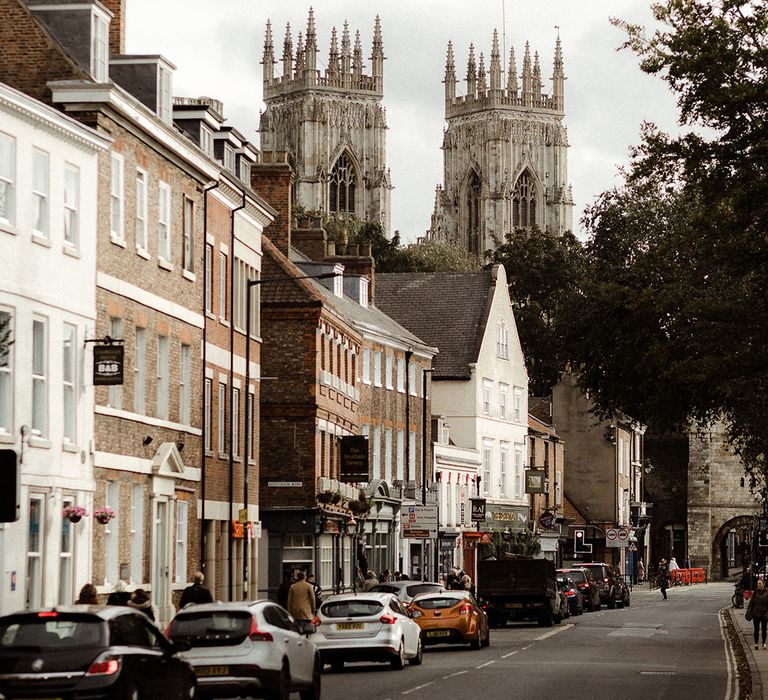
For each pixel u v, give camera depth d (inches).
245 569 4857.3
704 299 3319.4
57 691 1876.2
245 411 4724.4
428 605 4224.9
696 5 2977.4
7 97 3065.9
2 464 1942.7
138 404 3895.2
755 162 2920.8
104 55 3836.1
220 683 2415.1
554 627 5615.2
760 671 3307.1
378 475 6865.2
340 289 6648.6
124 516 3735.2
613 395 4808.1
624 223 7628.0
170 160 4128.9
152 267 3978.8
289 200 6043.3
